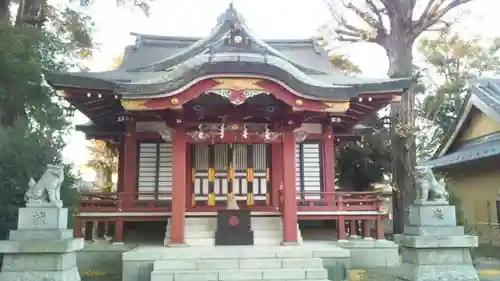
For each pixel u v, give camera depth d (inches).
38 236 367.2
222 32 685.3
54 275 364.2
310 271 442.9
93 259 546.6
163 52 783.7
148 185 647.8
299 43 834.2
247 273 440.1
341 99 506.3
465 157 761.0
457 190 909.8
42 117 498.0
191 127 557.9
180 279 434.9
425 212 416.5
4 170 419.2
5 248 357.7
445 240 401.7
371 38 837.2
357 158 1015.0
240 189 649.0
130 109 494.9
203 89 490.6
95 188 1214.3
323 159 668.7
